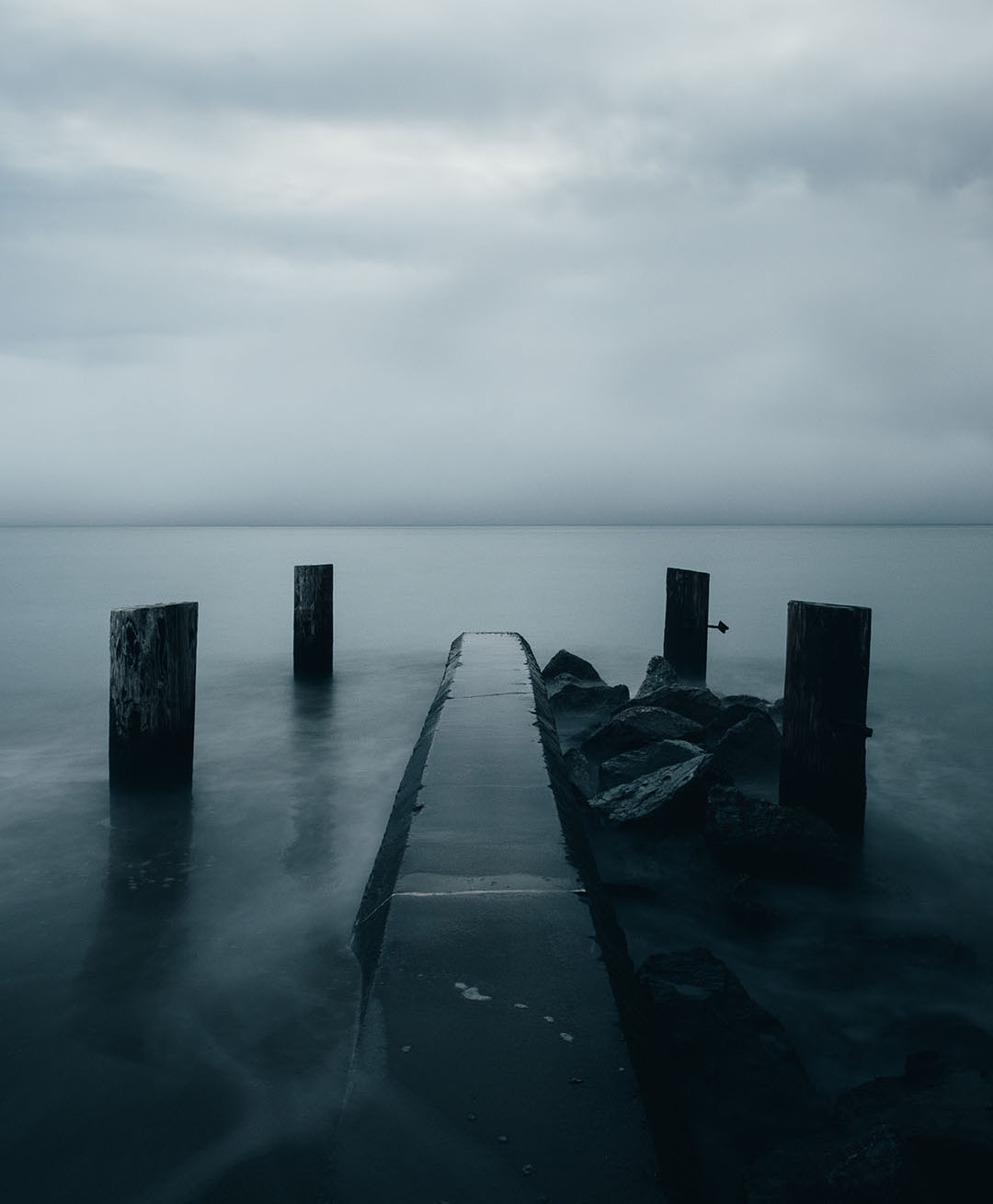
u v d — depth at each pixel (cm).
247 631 1567
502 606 2142
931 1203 215
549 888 316
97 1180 224
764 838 481
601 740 715
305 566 1077
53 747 750
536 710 629
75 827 521
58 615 1823
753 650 1460
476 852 351
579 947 270
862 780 541
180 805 569
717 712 813
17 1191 220
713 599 2392
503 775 459
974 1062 319
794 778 552
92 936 370
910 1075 287
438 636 1557
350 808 571
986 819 614
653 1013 289
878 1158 217
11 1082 266
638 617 1914
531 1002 238
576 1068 209
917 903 463
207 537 14450
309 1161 231
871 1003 363
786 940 417
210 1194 218
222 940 365
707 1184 232
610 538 12419
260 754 724
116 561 4528
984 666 1313
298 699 969
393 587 2789
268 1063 274
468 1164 177
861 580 3203
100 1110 252
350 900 411
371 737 790
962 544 9388
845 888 479
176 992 320
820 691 537
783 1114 257
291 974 334
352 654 1330
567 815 413
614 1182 173
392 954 265
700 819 521
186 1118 248
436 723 592
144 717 562
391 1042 218
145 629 562
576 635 1652
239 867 457
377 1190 170
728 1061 272
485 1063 210
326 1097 258
